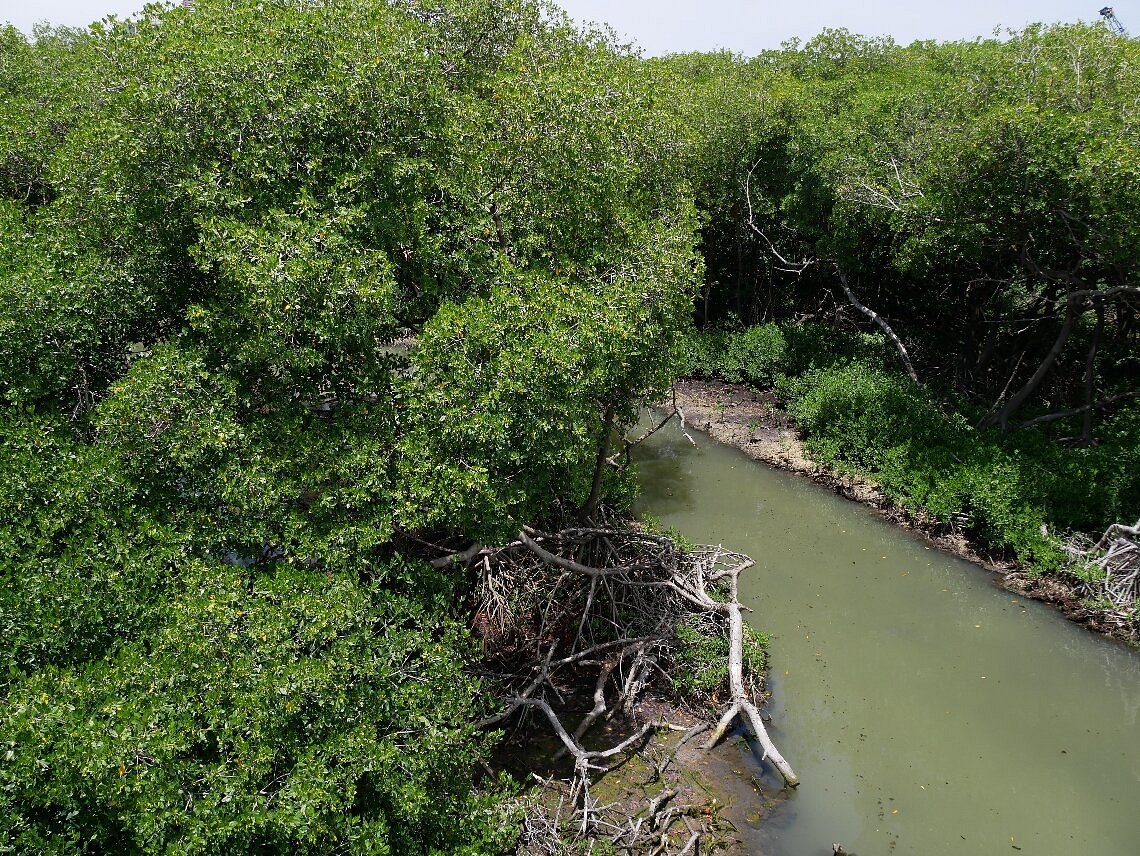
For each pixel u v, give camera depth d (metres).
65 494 7.69
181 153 8.80
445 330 8.91
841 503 18.22
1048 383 21.78
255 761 6.36
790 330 26.52
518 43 12.38
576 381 9.40
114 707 6.20
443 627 9.75
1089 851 9.14
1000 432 17.94
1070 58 16.39
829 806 9.77
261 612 7.30
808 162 23.17
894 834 9.36
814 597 14.39
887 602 14.20
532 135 10.85
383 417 9.03
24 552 7.46
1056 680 12.09
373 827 6.72
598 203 11.33
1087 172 14.05
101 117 9.49
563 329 9.41
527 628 12.15
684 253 11.08
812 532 16.95
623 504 14.82
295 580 7.88
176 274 9.58
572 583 12.52
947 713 11.45
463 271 10.20
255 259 8.12
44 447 8.04
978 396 21.95
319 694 6.97
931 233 18.45
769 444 21.50
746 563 13.88
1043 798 9.91
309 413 9.17
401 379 9.14
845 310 28.20
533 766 10.23
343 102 9.23
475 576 12.45
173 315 9.74
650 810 9.26
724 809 9.67
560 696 11.40
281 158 8.94
